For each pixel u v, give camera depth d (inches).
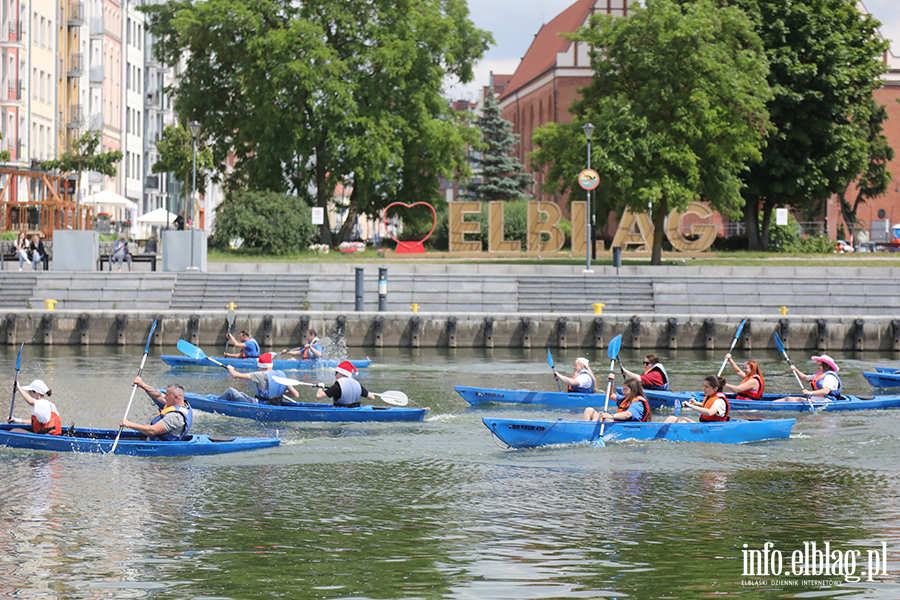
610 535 633.6
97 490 743.7
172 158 2903.5
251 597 518.6
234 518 671.1
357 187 2775.6
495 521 668.1
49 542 612.4
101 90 3624.5
